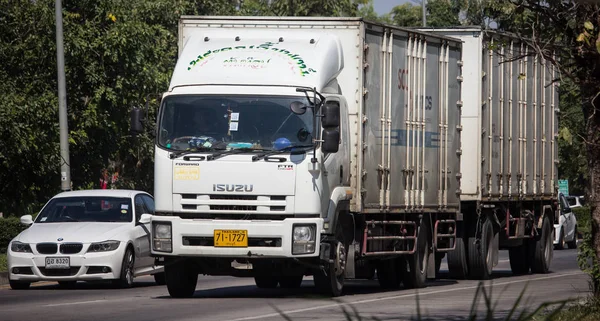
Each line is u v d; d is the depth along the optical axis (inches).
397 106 1402.6
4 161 2177.7
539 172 1903.3
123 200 1557.6
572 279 1705.2
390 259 1465.3
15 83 2299.5
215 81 1235.2
